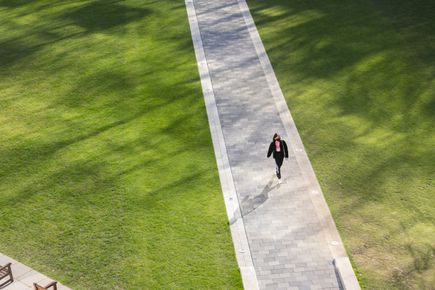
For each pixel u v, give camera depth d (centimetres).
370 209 1722
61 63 2481
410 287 1454
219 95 2267
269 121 2120
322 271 1516
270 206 1731
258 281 1485
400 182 1827
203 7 2969
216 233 1623
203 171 1864
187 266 1510
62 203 1727
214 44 2631
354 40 2636
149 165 1884
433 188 1798
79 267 1505
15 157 1919
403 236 1620
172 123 2095
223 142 2005
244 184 1820
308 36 2677
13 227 1638
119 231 1623
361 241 1608
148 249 1564
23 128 2066
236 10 2934
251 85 2334
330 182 1831
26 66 2464
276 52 2567
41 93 2278
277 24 2789
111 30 2745
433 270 1505
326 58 2512
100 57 2522
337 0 3006
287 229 1650
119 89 2294
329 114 2161
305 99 2248
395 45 2588
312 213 1706
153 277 1474
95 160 1903
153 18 2852
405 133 2056
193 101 2223
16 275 1469
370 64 2459
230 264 1520
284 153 1802
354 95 2269
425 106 2200
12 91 2294
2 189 1783
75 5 2997
